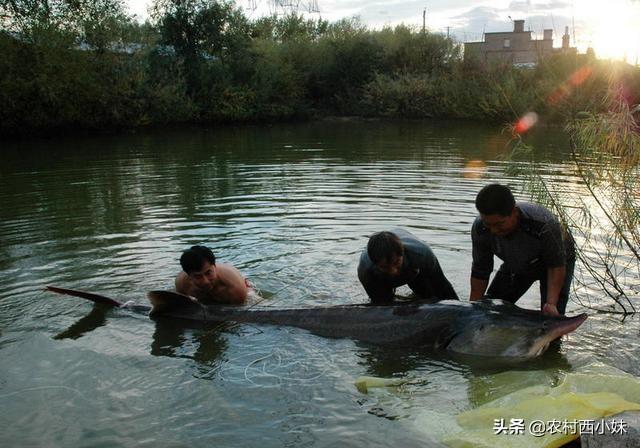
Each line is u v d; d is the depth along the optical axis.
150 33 32.00
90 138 26.02
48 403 4.44
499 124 30.67
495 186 5.18
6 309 6.28
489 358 5.15
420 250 5.82
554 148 18.50
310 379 4.81
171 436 4.00
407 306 5.68
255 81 35.72
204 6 33.53
